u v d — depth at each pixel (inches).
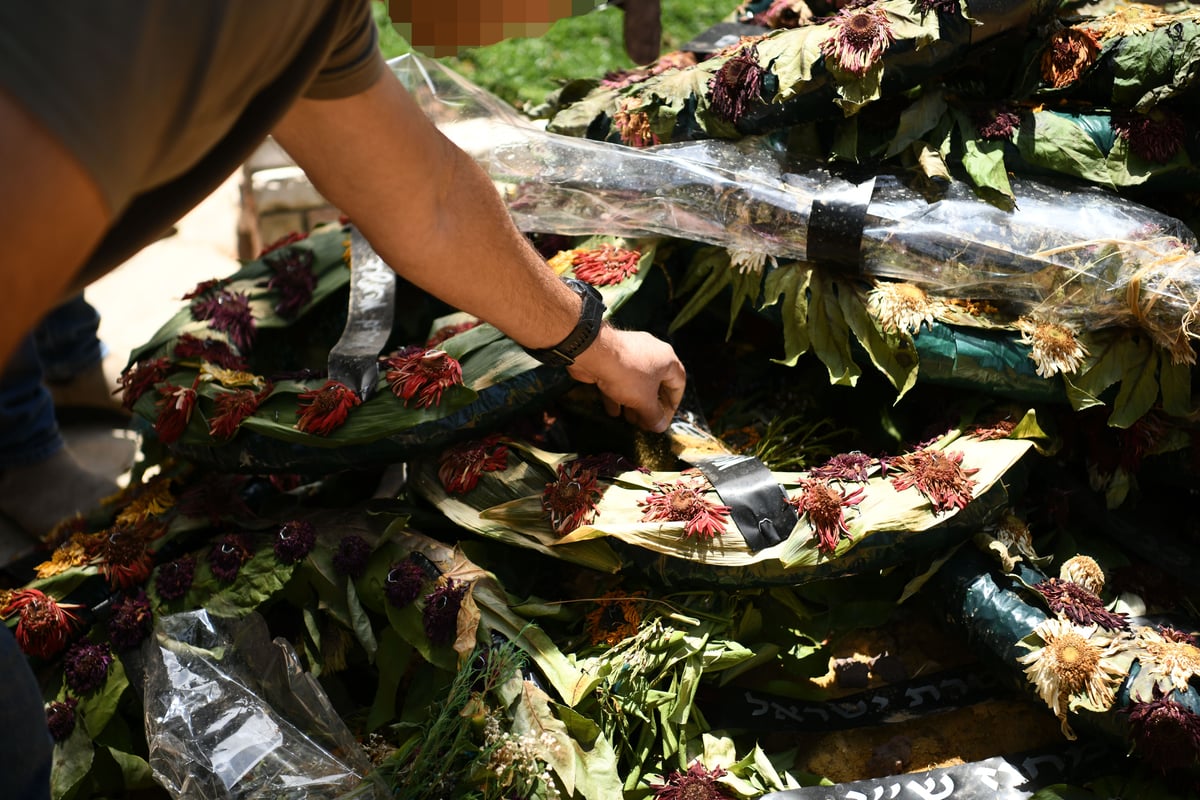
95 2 21.1
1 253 20.6
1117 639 53.2
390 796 49.8
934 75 61.5
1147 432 60.2
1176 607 59.6
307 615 57.1
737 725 56.5
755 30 79.2
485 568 58.2
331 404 58.1
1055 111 64.0
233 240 117.9
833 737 57.6
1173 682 51.0
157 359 65.1
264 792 50.3
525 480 58.4
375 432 57.9
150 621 56.8
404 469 72.4
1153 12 63.3
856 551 54.9
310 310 69.5
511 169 65.7
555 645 55.2
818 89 62.2
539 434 64.8
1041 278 58.7
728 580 55.5
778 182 62.8
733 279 64.6
